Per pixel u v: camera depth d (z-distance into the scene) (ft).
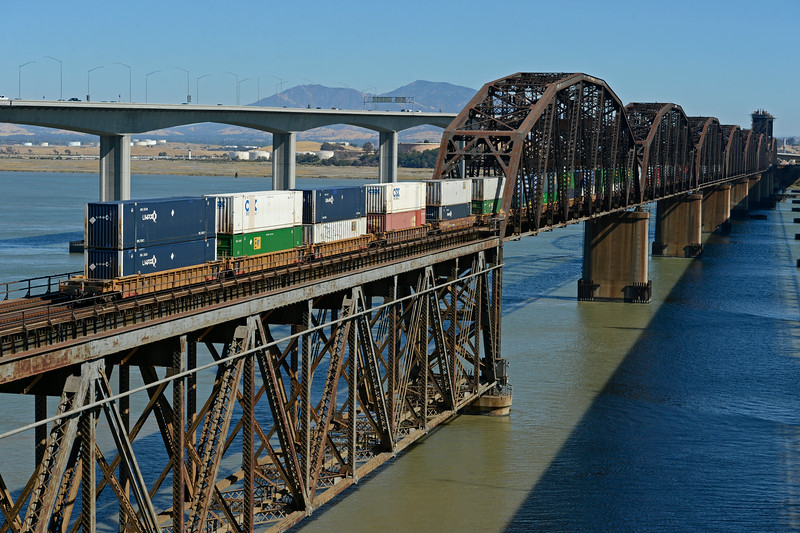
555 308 366.84
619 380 252.62
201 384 221.66
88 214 117.08
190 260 132.87
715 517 164.35
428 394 207.31
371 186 196.34
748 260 551.18
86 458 96.73
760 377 259.39
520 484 176.65
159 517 119.96
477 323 218.18
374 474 180.04
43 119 353.51
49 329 96.63
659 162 493.77
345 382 228.84
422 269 188.34
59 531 96.17
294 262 157.58
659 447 199.52
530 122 253.44
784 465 189.98
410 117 607.78
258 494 149.48
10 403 207.00
